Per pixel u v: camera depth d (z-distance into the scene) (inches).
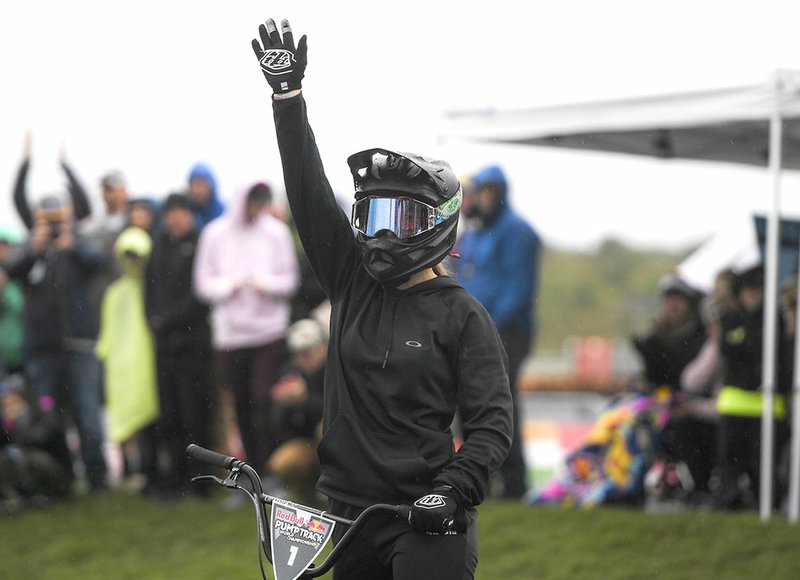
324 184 516.7
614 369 2938.0
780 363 1127.0
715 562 902.4
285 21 505.7
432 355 488.7
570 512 1074.7
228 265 1144.2
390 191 495.8
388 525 484.1
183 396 1163.9
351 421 494.3
